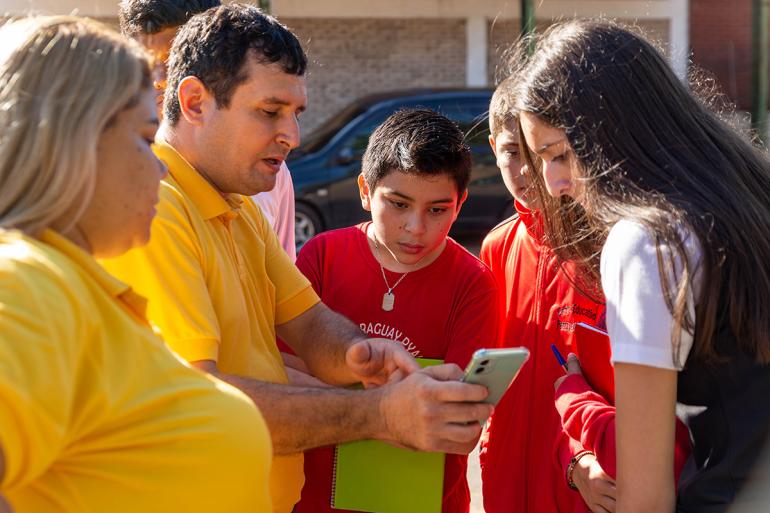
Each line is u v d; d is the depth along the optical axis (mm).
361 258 2467
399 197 2295
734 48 14867
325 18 13570
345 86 13828
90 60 1381
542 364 2379
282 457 1990
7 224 1322
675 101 1793
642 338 1560
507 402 2414
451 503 2326
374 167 2346
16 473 1222
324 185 8898
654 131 1753
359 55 13773
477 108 9297
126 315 1424
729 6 14719
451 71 13977
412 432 1758
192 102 1930
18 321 1213
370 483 2062
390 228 2334
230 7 1979
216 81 1898
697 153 1747
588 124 1758
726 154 1776
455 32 13859
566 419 1964
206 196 1938
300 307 2221
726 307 1596
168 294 1780
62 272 1309
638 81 1776
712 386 1638
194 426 1440
